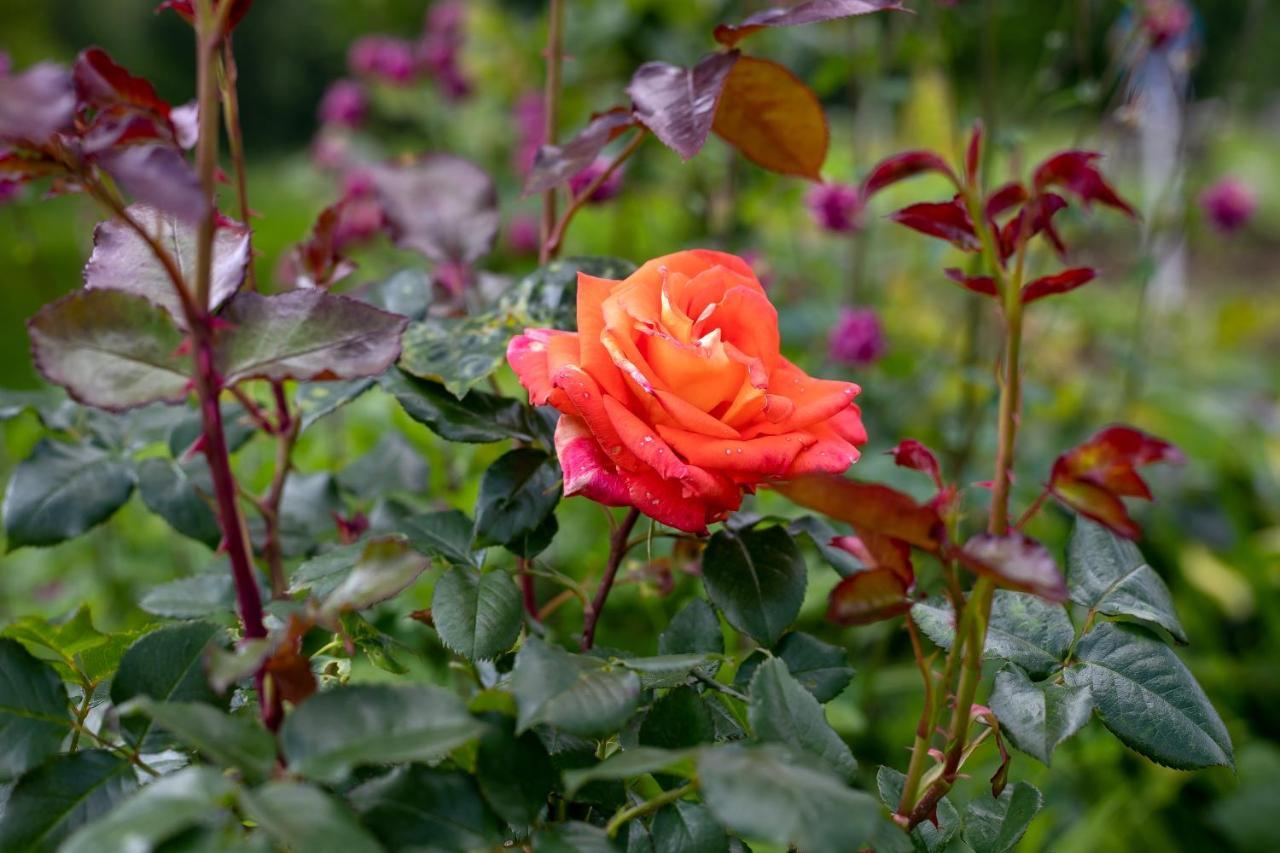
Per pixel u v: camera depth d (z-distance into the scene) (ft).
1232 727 4.48
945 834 2.18
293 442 2.60
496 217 2.80
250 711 2.17
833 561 2.37
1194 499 5.52
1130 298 6.99
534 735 1.96
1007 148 4.40
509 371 3.75
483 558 2.29
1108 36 5.52
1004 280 1.94
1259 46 12.55
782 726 1.96
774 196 5.80
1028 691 2.09
